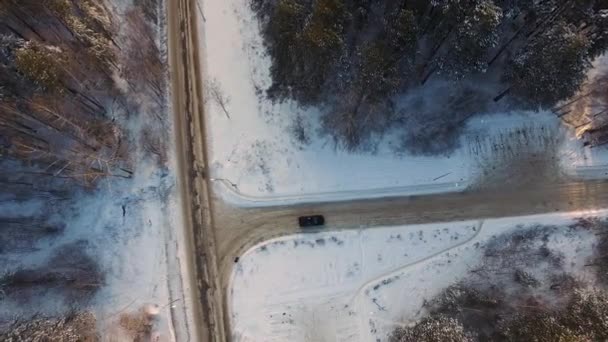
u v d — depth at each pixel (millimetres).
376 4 44219
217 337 44531
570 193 47219
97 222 46312
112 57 47375
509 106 47625
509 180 47312
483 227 46344
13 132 42781
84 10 46094
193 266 45781
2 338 40188
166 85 49188
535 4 42188
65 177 45969
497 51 46188
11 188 45312
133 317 44594
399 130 47406
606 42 40844
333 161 47281
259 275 45344
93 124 46875
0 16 40719
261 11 49719
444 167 47281
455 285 44750
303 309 44562
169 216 46625
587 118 47844
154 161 47531
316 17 40125
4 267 45031
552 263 45250
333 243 45750
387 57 40531
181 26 50562
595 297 41438
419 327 42469
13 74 40156
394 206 46750
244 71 49062
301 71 46188
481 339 42156
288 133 47656
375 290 44844
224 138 47875
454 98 47688
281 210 46688
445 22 41000
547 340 38656
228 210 46781
